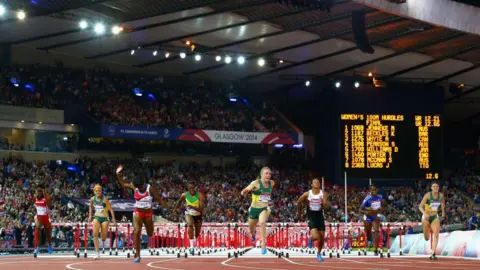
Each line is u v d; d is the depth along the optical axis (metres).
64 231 37.88
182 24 48.72
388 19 47.69
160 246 37.19
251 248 35.50
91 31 48.69
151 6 44.84
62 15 45.31
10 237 36.91
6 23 45.69
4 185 42.50
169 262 18.69
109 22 46.09
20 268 15.97
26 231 37.03
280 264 17.41
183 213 48.91
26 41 49.03
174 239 35.91
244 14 48.03
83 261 20.08
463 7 41.47
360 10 40.00
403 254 27.19
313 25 49.69
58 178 47.50
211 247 33.16
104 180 45.12
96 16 45.81
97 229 22.45
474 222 34.34
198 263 18.05
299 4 34.50
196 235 22.95
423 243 27.34
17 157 47.66
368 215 25.08
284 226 37.56
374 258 22.14
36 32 47.91
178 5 44.72
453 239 24.95
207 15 46.97
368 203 25.06
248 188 19.19
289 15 47.62
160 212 48.53
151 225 19.05
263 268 15.50
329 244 35.47
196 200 22.67
